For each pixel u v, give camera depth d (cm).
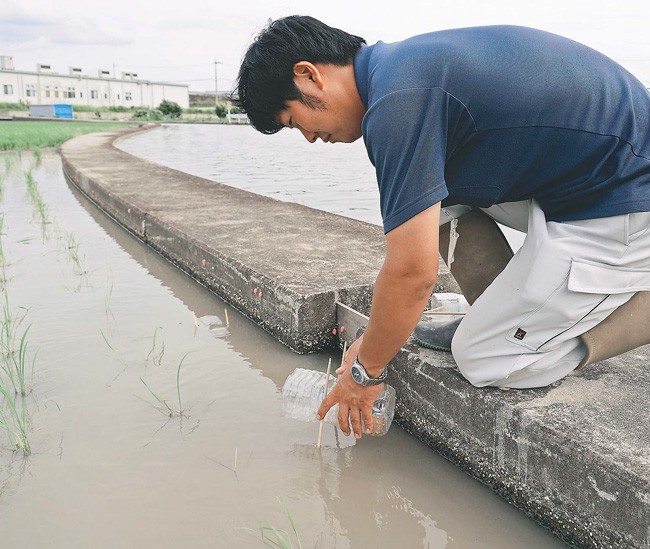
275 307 283
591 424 158
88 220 575
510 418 168
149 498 171
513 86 144
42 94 5672
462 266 202
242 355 267
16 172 991
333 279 286
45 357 260
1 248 414
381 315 153
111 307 326
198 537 156
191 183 655
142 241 484
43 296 342
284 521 164
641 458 142
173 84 7056
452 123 144
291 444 201
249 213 466
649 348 207
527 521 166
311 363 260
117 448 196
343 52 153
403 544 157
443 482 183
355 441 204
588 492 147
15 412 195
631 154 153
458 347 182
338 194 741
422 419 202
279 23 154
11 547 151
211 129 3372
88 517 163
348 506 171
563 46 154
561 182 159
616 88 153
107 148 1248
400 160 140
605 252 160
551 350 170
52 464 187
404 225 142
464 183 155
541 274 161
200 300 342
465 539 160
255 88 155
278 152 1555
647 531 134
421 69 141
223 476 183
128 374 246
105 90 6266
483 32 152
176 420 213
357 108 155
